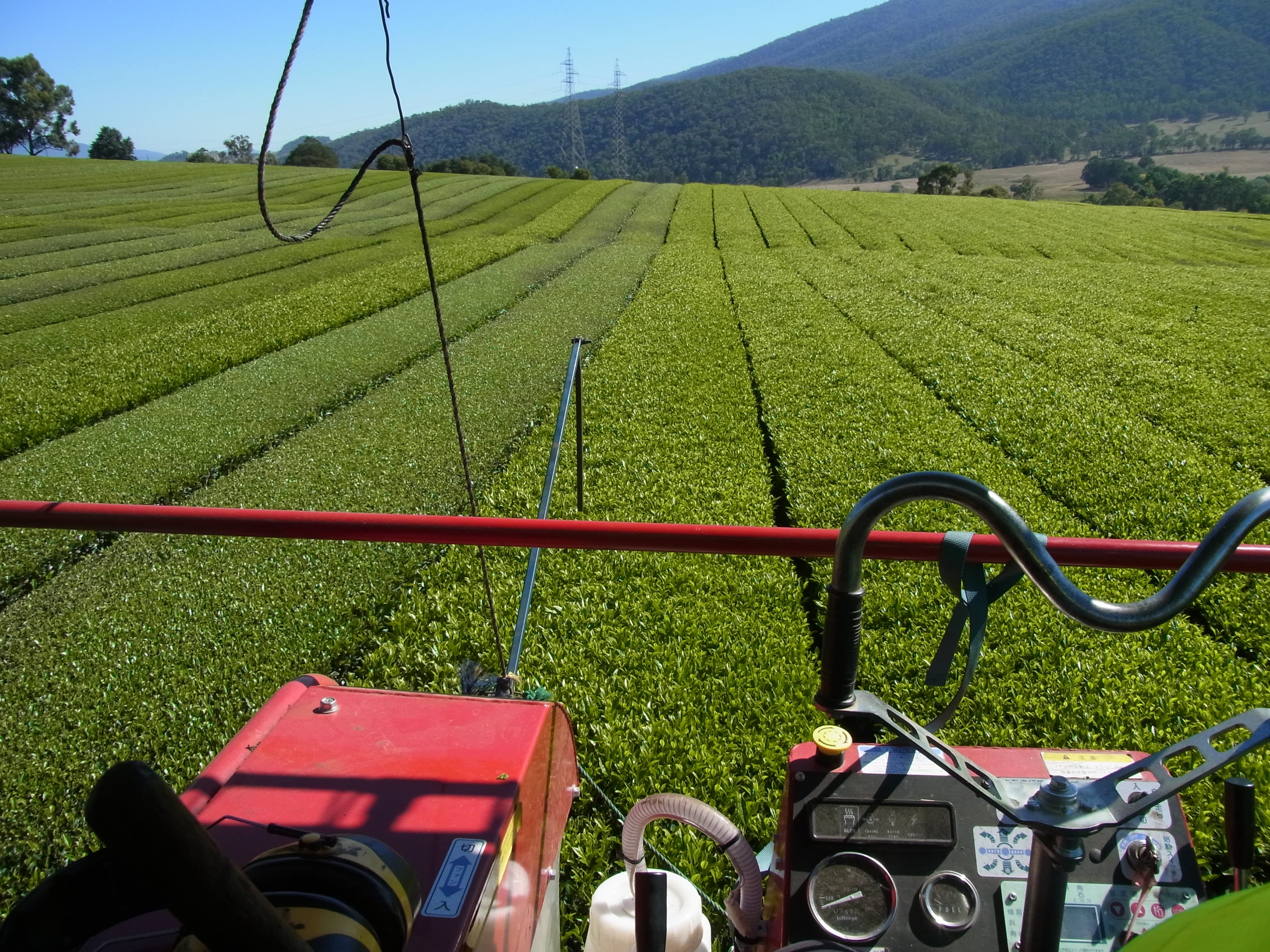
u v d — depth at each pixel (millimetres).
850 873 1805
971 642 1472
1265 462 8984
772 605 5430
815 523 7008
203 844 786
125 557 6785
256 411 10844
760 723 4148
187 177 49906
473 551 6297
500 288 20047
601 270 23219
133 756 4270
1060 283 22344
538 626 5148
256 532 2438
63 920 1014
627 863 2160
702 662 4738
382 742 1957
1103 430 9664
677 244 29891
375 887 1197
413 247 27281
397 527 2398
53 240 28016
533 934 1913
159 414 10758
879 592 5516
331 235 30438
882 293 20375
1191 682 4574
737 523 6961
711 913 2928
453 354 13633
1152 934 835
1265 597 5531
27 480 8547
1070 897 1774
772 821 3373
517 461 8625
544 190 47938
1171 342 15250
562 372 12273
